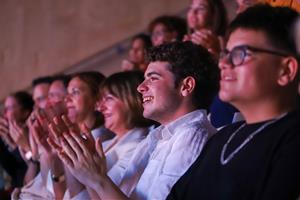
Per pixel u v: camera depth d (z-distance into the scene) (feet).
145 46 16.35
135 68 16.28
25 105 17.51
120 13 23.20
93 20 23.85
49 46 24.95
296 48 6.43
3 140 16.05
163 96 8.93
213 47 12.18
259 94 6.45
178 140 8.52
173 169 8.29
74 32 24.36
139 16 22.76
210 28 14.16
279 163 6.07
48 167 11.34
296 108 6.56
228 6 18.61
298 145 6.06
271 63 6.43
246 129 6.64
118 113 11.07
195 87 8.96
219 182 6.54
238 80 6.48
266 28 6.47
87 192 10.10
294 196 5.96
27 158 13.61
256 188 6.21
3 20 26.18
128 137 10.93
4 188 15.87
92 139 8.82
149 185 8.61
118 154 10.83
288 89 6.49
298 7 8.98
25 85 25.49
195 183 6.91
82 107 12.67
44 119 11.48
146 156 9.71
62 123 9.02
